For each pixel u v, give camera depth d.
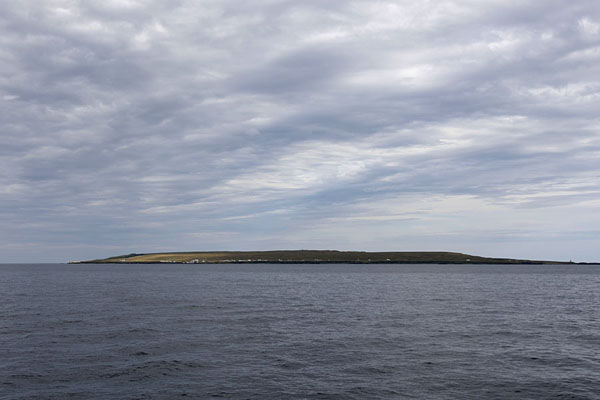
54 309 58.91
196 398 22.88
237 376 26.70
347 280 147.75
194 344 35.72
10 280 145.88
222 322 47.31
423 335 40.09
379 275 192.88
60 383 25.19
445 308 61.88
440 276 183.38
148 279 153.00
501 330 42.88
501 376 26.77
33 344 35.41
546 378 26.33
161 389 24.23
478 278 165.50
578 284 127.69
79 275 193.62
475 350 33.81
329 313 55.72
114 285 116.06
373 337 39.00
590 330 43.06
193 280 145.75
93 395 23.23
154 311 56.62
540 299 76.75
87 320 48.44
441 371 27.89
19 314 53.62
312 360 30.61
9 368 28.16
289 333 40.81
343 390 24.16
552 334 40.75
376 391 24.00
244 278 161.88
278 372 27.59
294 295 84.31
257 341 37.03
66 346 34.72
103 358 30.84
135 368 28.31
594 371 27.88
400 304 67.44
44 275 194.00
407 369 28.34
